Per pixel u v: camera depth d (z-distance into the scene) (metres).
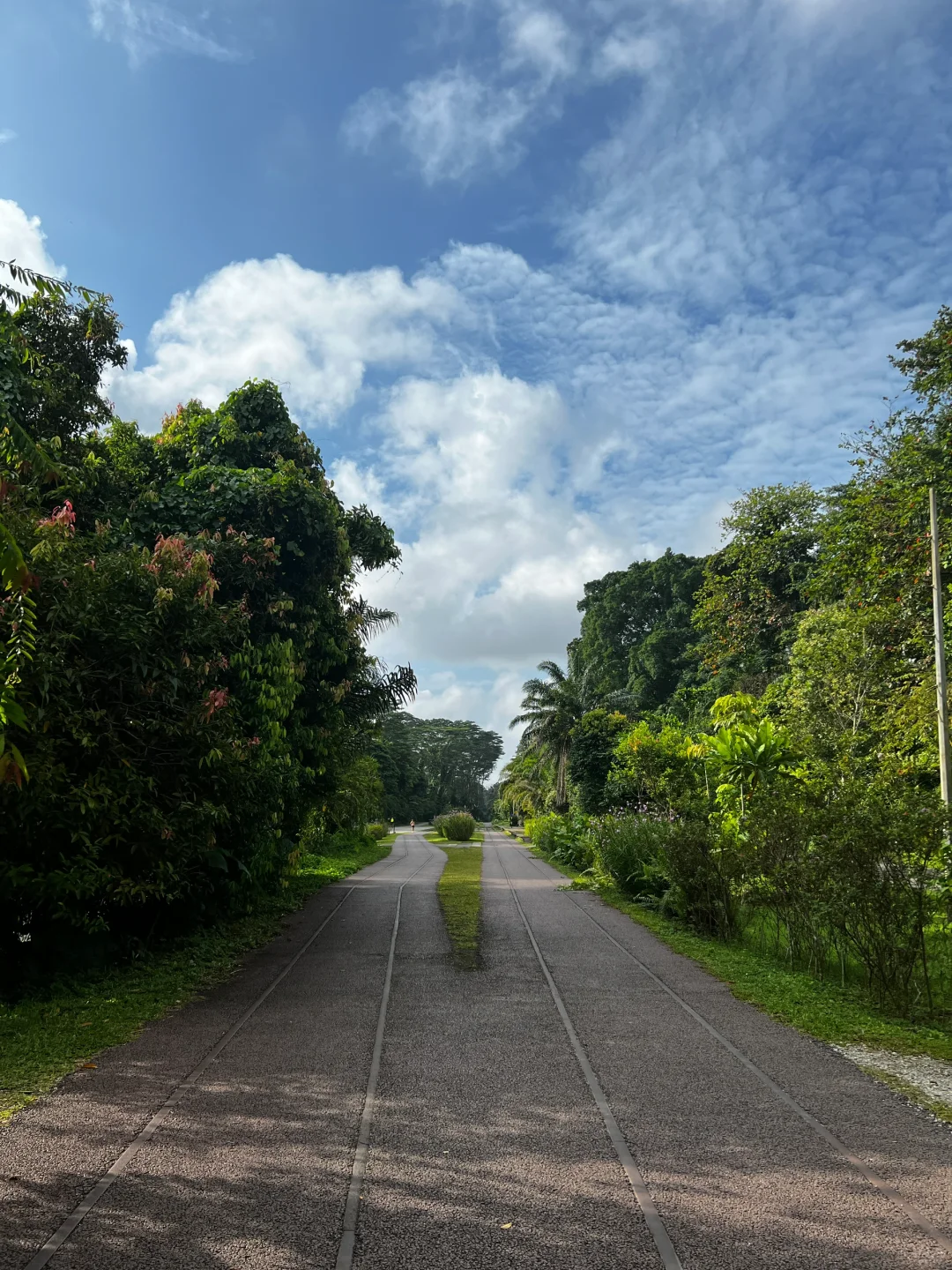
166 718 9.30
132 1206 3.71
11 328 5.11
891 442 20.97
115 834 8.59
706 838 12.41
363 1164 4.16
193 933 11.01
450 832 54.06
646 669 55.91
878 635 19.19
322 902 16.06
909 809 7.93
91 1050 6.14
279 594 14.36
